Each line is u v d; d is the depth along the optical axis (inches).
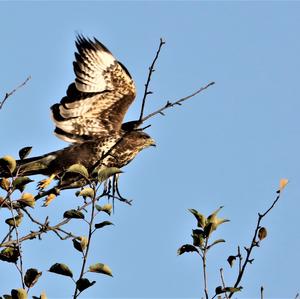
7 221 383.6
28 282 359.3
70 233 387.2
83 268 341.1
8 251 368.5
